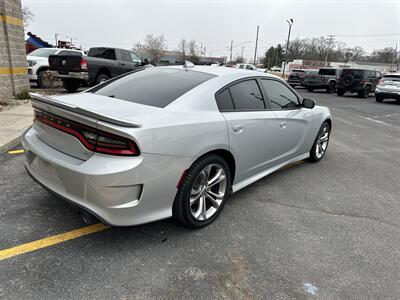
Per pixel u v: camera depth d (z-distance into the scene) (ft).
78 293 7.07
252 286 7.65
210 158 9.43
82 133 7.81
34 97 8.95
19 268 7.70
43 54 41.83
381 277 8.29
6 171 13.29
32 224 9.55
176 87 10.03
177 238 9.34
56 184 8.42
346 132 26.84
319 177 15.24
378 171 16.74
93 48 42.96
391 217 11.63
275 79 13.34
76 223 9.76
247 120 10.72
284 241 9.60
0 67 28.71
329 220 11.09
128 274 7.74
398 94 52.54
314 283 7.89
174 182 8.47
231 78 10.94
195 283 7.61
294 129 13.94
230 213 11.07
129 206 7.74
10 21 29.68
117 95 10.25
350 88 64.39
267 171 13.00
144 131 7.59
